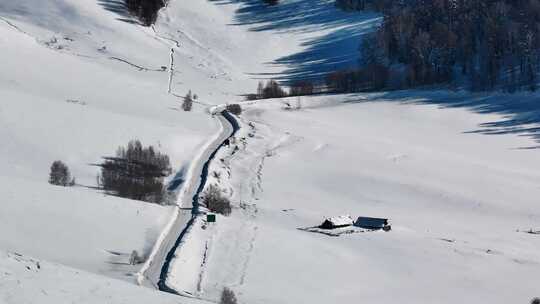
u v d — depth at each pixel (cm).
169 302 5247
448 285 11256
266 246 11731
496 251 13400
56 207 10950
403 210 16762
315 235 13525
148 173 15812
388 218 15775
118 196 13625
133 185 14125
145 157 16475
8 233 9375
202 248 11200
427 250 13125
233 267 10481
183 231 11894
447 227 15350
